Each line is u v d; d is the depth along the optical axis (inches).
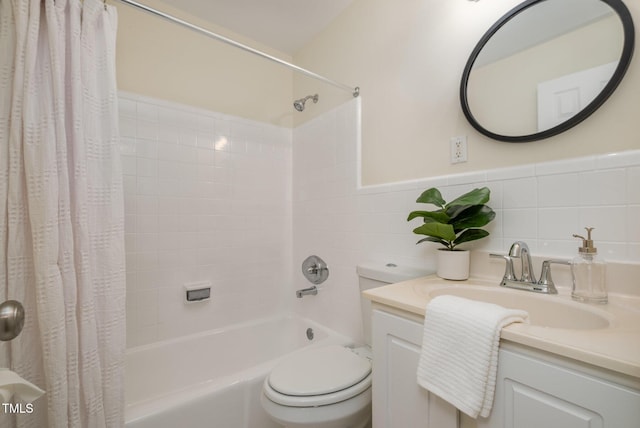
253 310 79.7
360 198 64.3
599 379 19.2
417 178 53.2
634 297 30.5
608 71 33.2
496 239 42.0
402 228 55.2
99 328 39.3
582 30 35.3
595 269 31.0
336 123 71.4
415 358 30.0
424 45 52.8
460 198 40.7
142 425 39.3
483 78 43.8
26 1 35.9
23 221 35.0
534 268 37.6
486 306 26.1
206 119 73.2
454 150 47.6
